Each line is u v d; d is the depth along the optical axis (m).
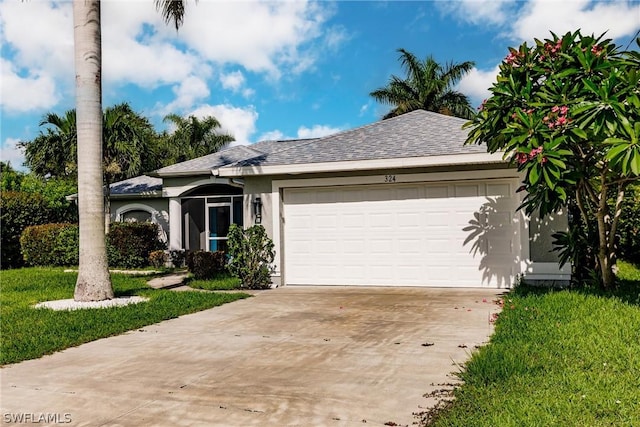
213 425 4.25
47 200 23.09
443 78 34.72
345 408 4.52
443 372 5.46
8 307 10.23
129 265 19.31
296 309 9.63
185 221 21.09
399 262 12.26
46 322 8.54
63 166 20.98
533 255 11.06
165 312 9.34
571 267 10.85
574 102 7.98
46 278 15.30
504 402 4.36
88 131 10.40
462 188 11.80
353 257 12.62
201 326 8.30
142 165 21.16
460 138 12.41
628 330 6.45
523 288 10.53
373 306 9.69
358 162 11.99
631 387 4.59
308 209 12.99
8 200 20.94
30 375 5.79
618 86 7.50
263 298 11.09
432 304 9.71
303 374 5.55
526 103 8.57
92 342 7.38
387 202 12.38
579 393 4.48
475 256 11.69
